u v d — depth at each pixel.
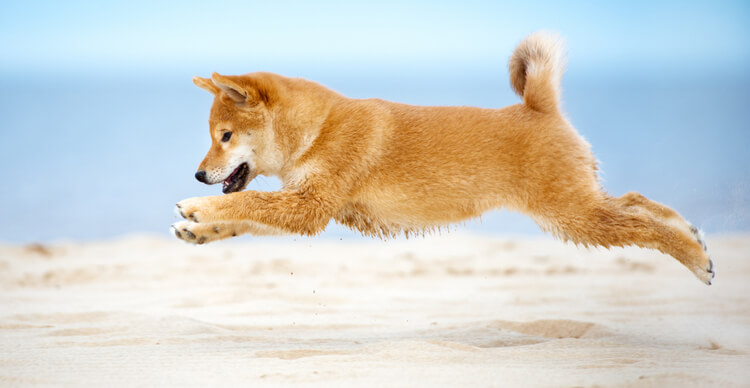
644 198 5.71
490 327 6.30
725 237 11.91
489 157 5.61
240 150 5.97
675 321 6.46
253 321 6.71
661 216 5.61
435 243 13.15
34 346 5.26
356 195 5.79
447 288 8.73
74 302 7.69
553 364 4.49
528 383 3.98
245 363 4.59
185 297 7.97
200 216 5.43
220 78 5.73
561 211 5.54
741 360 4.65
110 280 9.36
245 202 5.57
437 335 5.92
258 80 5.95
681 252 5.46
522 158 5.57
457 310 7.27
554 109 5.73
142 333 5.82
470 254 11.75
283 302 7.74
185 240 5.81
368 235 6.05
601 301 7.62
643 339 5.66
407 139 5.71
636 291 8.20
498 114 5.74
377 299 7.97
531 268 10.18
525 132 5.61
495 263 10.67
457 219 5.80
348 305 7.61
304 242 14.35
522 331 6.26
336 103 5.91
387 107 5.88
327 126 5.81
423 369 4.32
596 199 5.54
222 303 7.68
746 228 11.99
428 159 5.66
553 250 12.08
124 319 6.43
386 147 5.71
